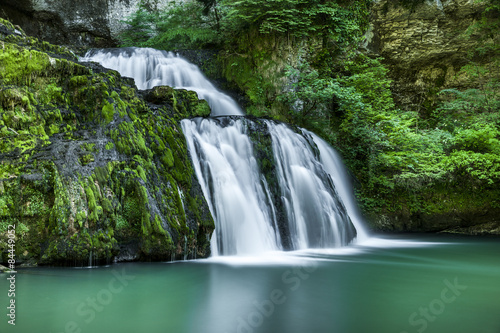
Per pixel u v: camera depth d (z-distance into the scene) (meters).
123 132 7.65
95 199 6.78
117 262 6.94
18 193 6.48
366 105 13.98
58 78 8.12
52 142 7.21
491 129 14.02
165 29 17.27
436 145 14.33
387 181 13.30
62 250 6.36
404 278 6.25
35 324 3.97
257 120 10.34
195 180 8.32
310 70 14.48
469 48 16.67
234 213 8.62
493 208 13.05
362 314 4.43
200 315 4.31
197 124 9.38
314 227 9.81
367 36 16.02
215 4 16.02
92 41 17.50
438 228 13.40
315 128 13.89
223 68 14.84
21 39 8.75
